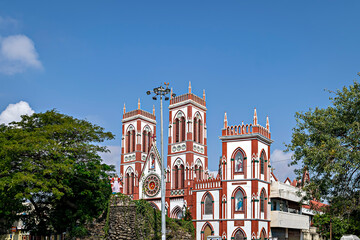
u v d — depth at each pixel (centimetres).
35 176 5016
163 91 5397
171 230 6525
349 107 4288
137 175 9450
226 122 7281
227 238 6844
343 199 4166
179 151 8681
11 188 4956
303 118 4616
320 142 4369
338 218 4956
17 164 5219
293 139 4519
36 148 5091
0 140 5334
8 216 6003
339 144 4116
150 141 10075
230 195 6969
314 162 4128
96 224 5938
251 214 6712
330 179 4172
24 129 5919
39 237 6169
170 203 8369
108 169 6172
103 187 6012
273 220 7056
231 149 7119
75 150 5597
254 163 6881
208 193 7306
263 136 7100
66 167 5150
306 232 8456
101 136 6128
